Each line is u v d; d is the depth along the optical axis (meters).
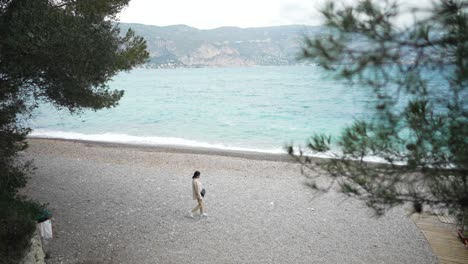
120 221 13.58
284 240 12.20
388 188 4.24
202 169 21.28
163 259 10.84
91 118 43.09
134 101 60.44
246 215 14.36
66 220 13.48
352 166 4.43
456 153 3.81
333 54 3.54
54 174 19.75
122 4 13.45
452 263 10.59
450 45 3.29
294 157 4.90
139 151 25.78
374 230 12.95
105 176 19.64
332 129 32.94
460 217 4.47
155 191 17.25
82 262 10.54
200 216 14.20
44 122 40.31
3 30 9.57
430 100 3.80
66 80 10.91
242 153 25.19
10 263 7.93
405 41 3.39
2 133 9.87
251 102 55.75
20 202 10.45
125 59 13.40
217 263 10.66
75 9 12.00
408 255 11.15
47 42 9.39
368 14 3.37
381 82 3.69
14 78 9.86
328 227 13.25
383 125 4.08
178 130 34.88
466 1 3.07
